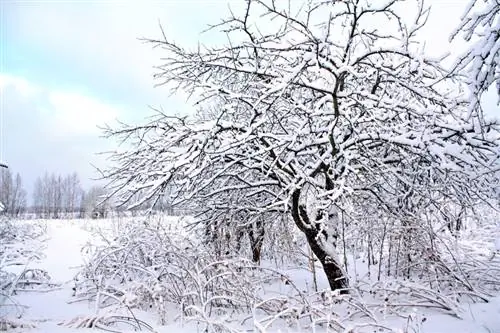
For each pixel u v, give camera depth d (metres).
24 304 7.32
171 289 6.77
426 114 6.75
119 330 5.62
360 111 7.54
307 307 6.01
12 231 18.81
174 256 7.43
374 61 7.71
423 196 7.37
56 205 50.25
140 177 7.35
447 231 9.47
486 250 10.39
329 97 7.32
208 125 6.75
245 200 8.73
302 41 7.07
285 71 7.73
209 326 5.40
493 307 6.45
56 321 5.99
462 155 6.41
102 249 8.91
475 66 4.15
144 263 8.52
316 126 7.67
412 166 7.57
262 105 7.37
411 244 8.07
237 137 6.92
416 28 6.81
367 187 7.56
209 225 8.70
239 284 6.58
